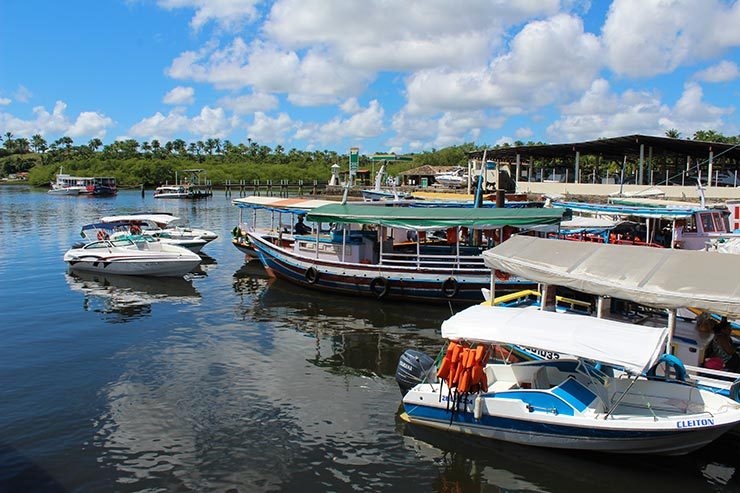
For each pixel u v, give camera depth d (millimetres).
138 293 22219
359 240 22406
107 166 132000
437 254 22344
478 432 10523
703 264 10641
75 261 25609
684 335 11922
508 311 11258
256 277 25781
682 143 41938
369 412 11648
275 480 9148
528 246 13711
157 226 34219
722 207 28375
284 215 58906
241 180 129625
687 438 9180
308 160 150500
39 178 129875
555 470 9508
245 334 16922
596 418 9562
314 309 19984
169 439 10391
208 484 9000
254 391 12625
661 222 27984
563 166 60656
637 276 10789
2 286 23203
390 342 16422
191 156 153375
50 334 16594
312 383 13172
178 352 15164
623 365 8930
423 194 40344
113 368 13883
